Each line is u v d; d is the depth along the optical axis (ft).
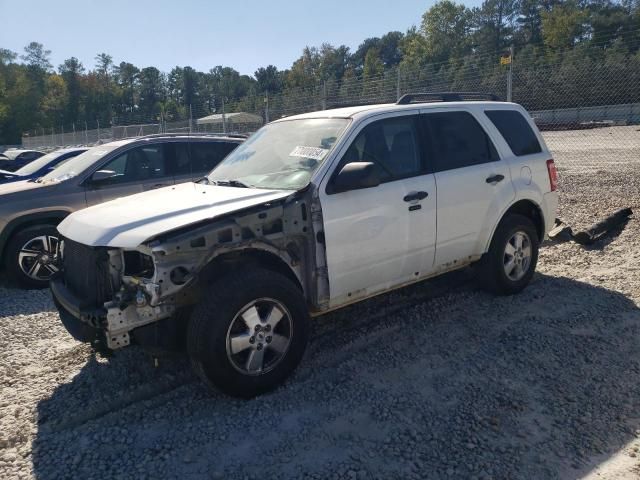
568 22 234.17
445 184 15.47
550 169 18.93
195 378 13.33
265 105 59.77
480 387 12.29
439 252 15.64
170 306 11.62
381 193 14.06
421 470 9.62
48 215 22.43
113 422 11.57
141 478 9.72
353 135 14.05
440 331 15.46
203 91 422.00
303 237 12.90
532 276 18.78
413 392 12.23
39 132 291.38
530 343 14.32
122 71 436.76
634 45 60.85
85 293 12.03
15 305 20.01
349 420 11.23
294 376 13.23
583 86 65.51
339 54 407.64
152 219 11.83
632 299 17.12
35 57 363.15
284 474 9.64
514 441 10.34
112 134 105.19
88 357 14.92
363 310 17.31
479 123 17.24
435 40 281.33
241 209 11.88
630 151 67.05
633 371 12.73
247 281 11.75
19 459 10.48
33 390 13.19
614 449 10.02
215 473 9.71
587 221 27.40
